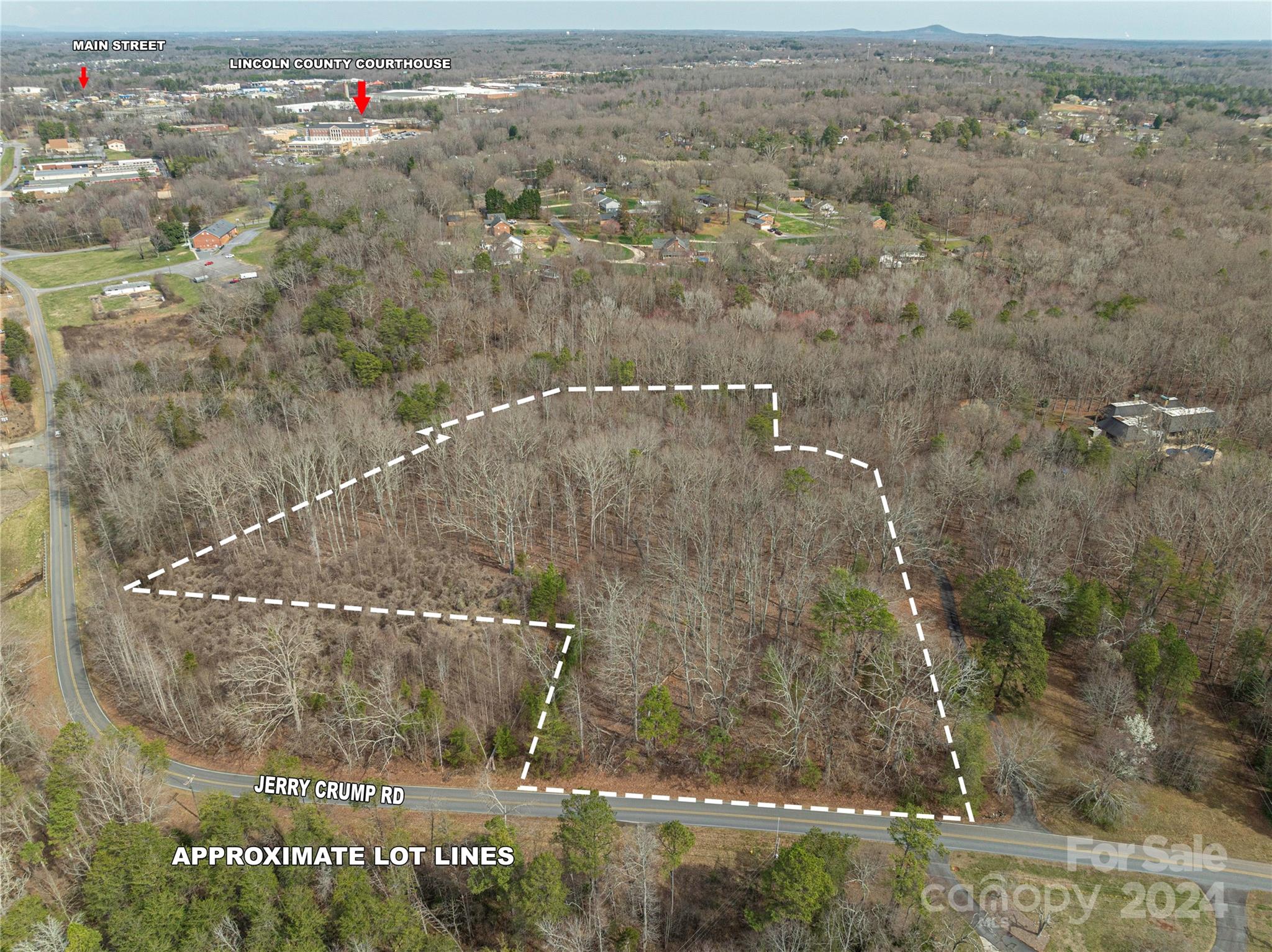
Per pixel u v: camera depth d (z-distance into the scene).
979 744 69.38
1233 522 83.75
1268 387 117.75
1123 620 82.00
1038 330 133.12
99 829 60.12
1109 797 66.62
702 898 60.19
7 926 49.38
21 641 84.69
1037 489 90.62
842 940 53.28
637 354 124.88
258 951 50.34
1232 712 75.69
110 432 108.94
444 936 53.31
